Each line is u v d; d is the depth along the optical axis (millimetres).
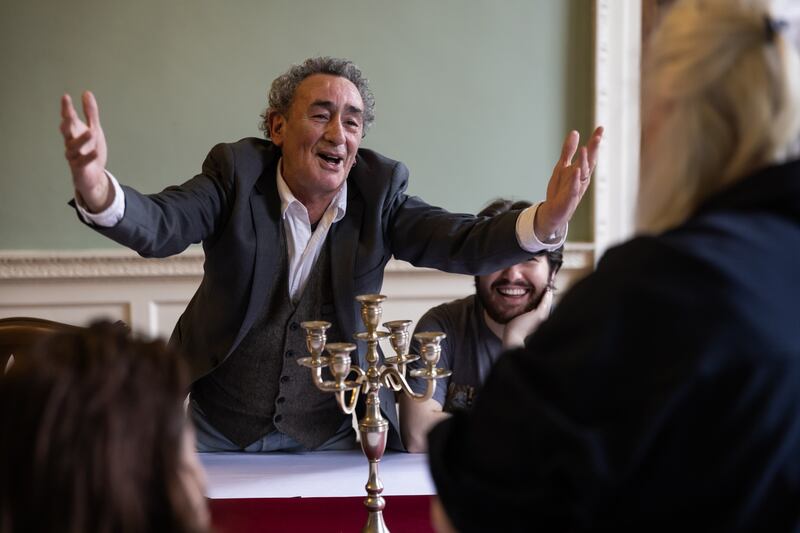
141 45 3820
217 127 3893
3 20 3764
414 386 2381
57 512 695
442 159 4008
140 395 732
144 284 3891
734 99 875
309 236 2123
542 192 4055
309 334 1589
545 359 876
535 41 3971
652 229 947
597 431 823
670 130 916
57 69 3805
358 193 2199
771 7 881
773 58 866
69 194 3865
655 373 816
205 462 2100
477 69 3967
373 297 1643
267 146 2213
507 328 2486
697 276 825
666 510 822
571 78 4004
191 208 2010
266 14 3848
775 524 807
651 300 830
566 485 828
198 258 3865
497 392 905
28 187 3852
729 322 803
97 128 1653
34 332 2262
